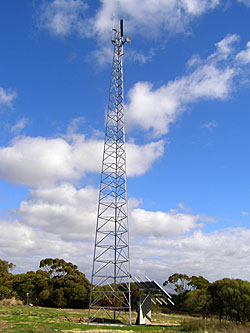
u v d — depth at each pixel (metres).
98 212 43.50
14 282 83.19
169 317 55.44
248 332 29.95
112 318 45.34
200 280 92.06
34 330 27.92
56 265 101.12
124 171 45.97
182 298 77.19
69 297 71.94
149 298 43.47
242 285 45.91
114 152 47.34
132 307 70.56
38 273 95.81
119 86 51.44
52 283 79.31
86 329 31.75
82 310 62.59
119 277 41.91
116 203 44.72
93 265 41.44
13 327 29.52
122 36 53.34
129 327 35.69
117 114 49.78
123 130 49.16
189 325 33.69
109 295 71.94
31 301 76.81
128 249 42.09
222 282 47.88
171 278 94.25
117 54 52.72
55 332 28.19
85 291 72.75
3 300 72.88
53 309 61.78
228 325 33.03
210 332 30.59
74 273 97.62
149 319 42.38
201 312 60.19
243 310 43.72
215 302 47.12
